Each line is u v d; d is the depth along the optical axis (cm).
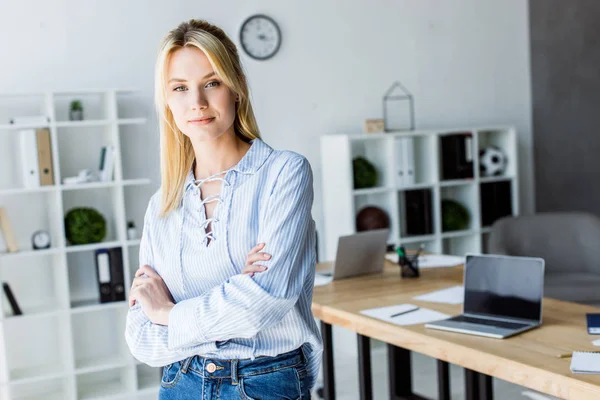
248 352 150
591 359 216
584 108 610
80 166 485
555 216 530
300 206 152
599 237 513
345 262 376
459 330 261
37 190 440
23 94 438
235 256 154
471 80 625
